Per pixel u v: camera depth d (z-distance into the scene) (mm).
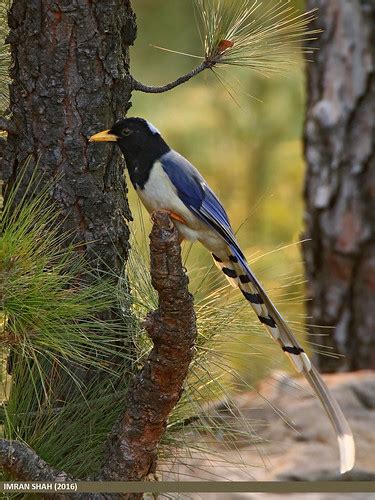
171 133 18219
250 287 9711
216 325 9359
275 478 12023
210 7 10172
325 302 15883
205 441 10055
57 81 9383
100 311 9055
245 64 10039
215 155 18219
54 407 9203
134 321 9258
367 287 15617
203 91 18531
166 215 8180
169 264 8180
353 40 15500
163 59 19406
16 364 9039
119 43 9570
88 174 9500
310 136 15914
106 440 9070
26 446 8680
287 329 9484
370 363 15648
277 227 17516
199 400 9477
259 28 10039
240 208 17719
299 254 16812
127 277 9477
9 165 9602
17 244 8219
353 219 15594
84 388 9227
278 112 18281
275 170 18172
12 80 9664
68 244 9438
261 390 13500
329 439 12719
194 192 9734
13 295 8273
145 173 9734
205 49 10125
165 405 8703
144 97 18734
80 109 9438
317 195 15852
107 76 9500
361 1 15422
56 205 9453
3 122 9516
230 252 9969
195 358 9312
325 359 15969
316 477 12117
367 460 12422
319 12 15609
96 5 9367
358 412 13391
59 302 8508
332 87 15672
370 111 15445
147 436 8828
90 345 8984
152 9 19734
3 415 9086
